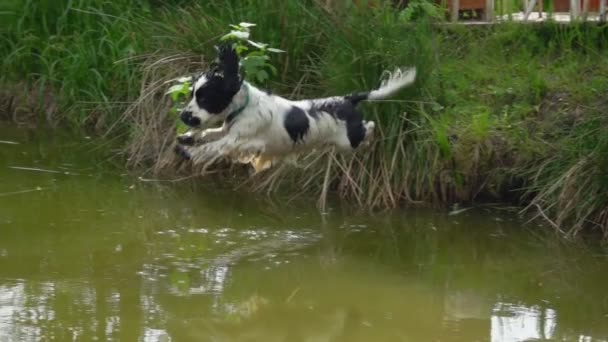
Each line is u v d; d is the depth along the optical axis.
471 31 8.80
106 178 7.87
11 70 9.58
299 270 6.17
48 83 9.42
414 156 7.47
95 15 9.44
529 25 8.91
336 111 6.29
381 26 7.84
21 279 5.77
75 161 8.27
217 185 7.85
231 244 6.55
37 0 9.71
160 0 9.33
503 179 7.38
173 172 8.02
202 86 5.77
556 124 7.51
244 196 7.61
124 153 8.41
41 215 6.94
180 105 7.85
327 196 7.60
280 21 8.16
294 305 5.65
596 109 7.37
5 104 9.49
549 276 6.27
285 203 7.46
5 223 6.73
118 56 8.89
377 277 6.14
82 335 5.06
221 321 5.36
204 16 8.55
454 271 6.30
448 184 7.45
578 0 9.03
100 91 8.98
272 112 6.04
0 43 9.72
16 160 8.23
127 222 6.88
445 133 7.40
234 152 5.99
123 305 5.48
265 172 7.84
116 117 8.83
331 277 6.08
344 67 7.64
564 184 7.02
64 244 6.39
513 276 6.25
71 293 5.60
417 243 6.76
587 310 5.73
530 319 5.57
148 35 8.87
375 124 7.48
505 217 7.25
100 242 6.45
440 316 5.57
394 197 7.43
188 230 6.79
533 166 7.30
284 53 8.05
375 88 7.55
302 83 8.00
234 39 7.80
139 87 8.66
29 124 9.26
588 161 6.98
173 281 5.87
